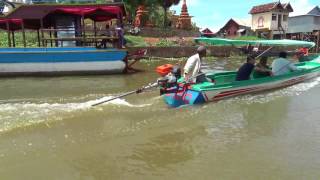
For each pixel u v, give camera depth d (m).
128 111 9.25
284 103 10.50
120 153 6.65
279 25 47.38
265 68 12.78
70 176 5.76
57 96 11.52
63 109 9.34
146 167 6.10
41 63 16.80
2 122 8.10
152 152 6.73
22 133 7.47
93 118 8.59
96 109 9.35
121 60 17.72
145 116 8.87
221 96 10.77
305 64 16.52
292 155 6.60
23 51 16.53
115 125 8.12
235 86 11.12
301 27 48.91
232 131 7.95
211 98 10.50
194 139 7.42
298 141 7.32
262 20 48.22
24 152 6.57
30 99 10.95
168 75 10.24
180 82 10.45
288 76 13.19
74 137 7.35
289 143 7.21
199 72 10.93
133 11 37.44
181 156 6.55
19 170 5.91
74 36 18.86
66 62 17.05
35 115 8.73
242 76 11.84
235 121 8.69
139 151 6.76
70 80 15.51
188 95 10.28
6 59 16.42
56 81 15.19
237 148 6.94
